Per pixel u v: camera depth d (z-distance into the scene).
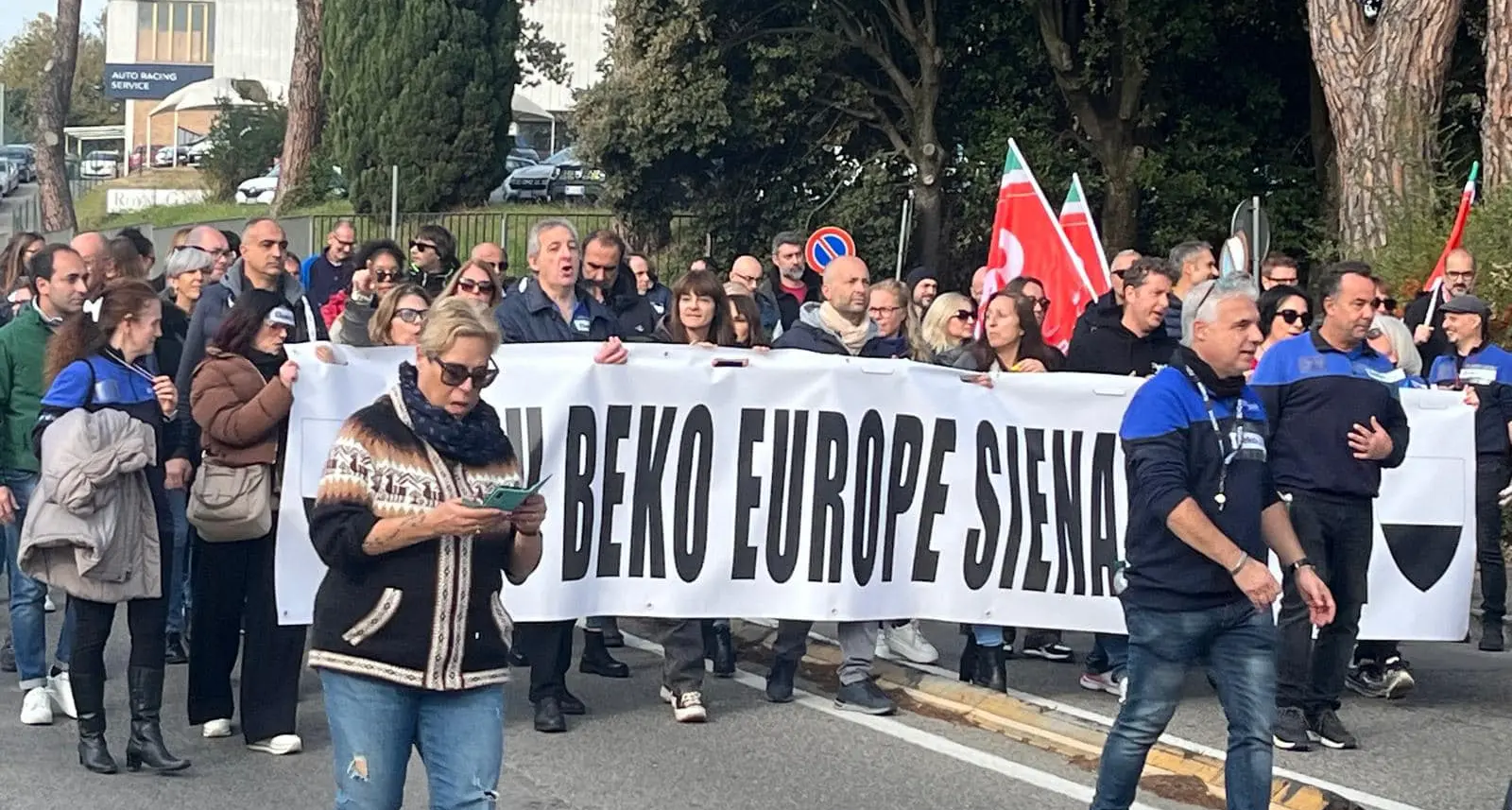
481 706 4.47
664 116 26.56
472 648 4.43
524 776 6.82
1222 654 5.43
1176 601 5.37
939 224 27.48
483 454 4.48
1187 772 6.85
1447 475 8.14
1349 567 7.22
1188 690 8.56
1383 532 8.12
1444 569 8.16
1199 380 5.42
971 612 7.88
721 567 7.67
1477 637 10.41
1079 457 7.94
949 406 7.86
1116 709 8.09
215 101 56.56
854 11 27.08
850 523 7.75
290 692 7.16
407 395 4.44
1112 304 8.66
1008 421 7.92
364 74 36.66
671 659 7.75
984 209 27.00
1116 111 25.84
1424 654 9.82
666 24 26.47
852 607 7.73
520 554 4.55
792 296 12.18
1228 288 5.39
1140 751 5.51
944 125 27.67
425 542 4.37
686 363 7.64
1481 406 9.94
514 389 7.47
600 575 7.55
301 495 7.01
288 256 11.52
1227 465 5.38
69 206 39.06
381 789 4.38
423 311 7.24
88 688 6.74
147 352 6.69
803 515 7.73
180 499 8.68
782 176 28.22
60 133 38.78
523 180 42.75
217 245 10.53
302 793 6.58
